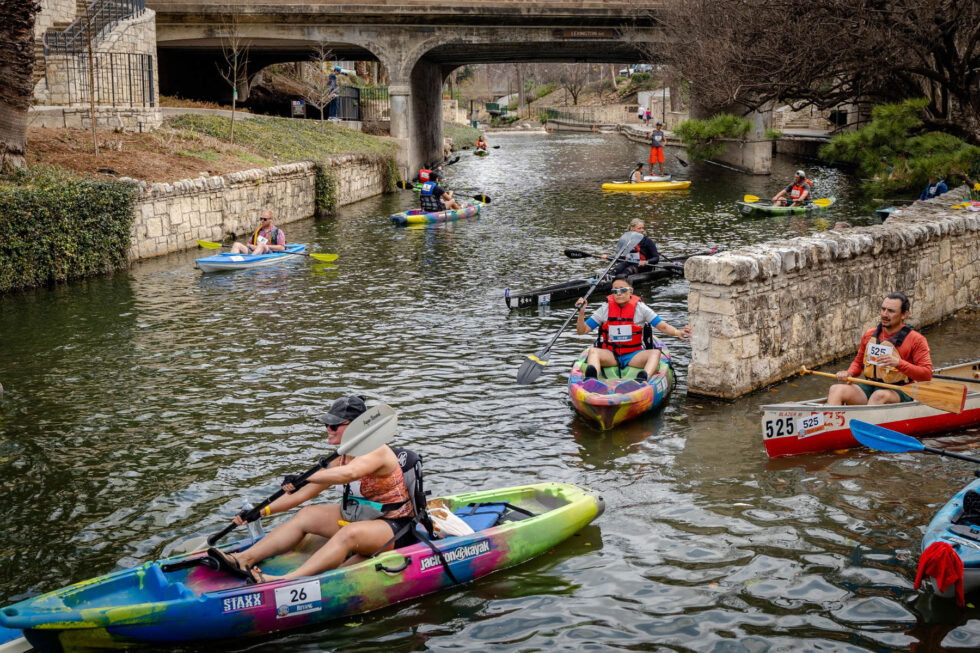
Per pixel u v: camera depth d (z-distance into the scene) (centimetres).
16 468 810
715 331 961
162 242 1961
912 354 838
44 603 515
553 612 575
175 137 2473
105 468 809
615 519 706
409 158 3681
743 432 880
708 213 2548
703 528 685
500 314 1399
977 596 581
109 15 2539
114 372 1100
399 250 2008
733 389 961
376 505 593
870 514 701
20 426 916
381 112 4712
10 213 1521
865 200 2709
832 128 5106
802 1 2261
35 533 687
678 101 6116
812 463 808
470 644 540
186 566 571
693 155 3359
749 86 2467
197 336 1272
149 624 520
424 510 611
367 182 3148
